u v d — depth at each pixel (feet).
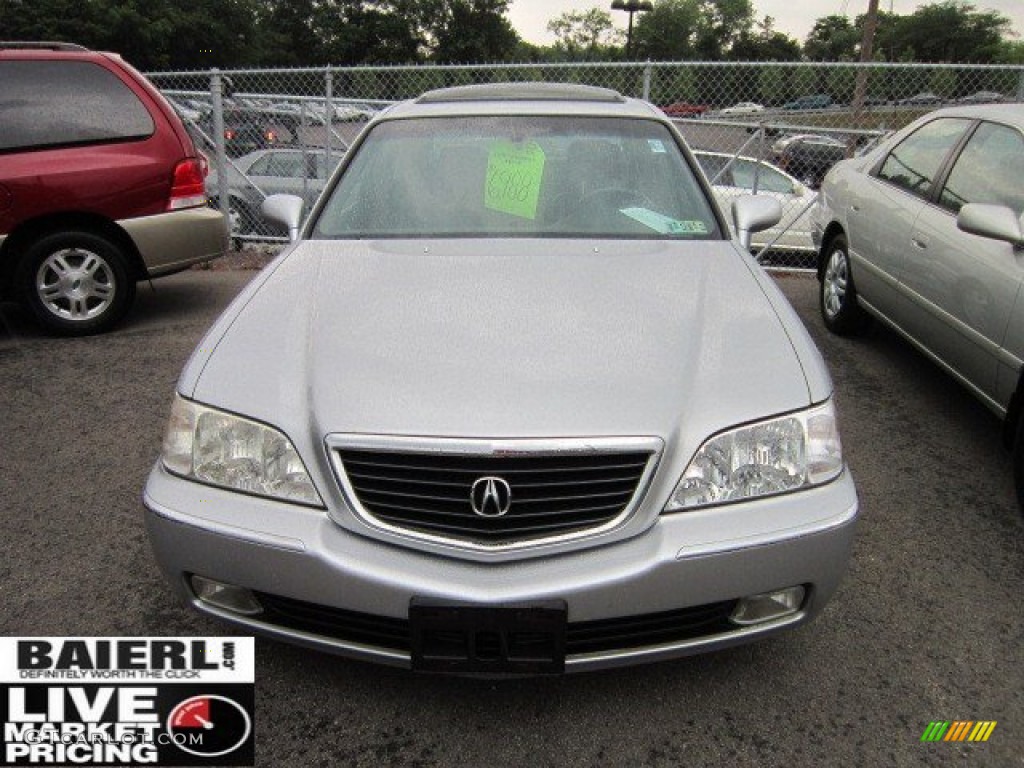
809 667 7.86
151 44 153.79
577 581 6.22
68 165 16.92
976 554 9.85
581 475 6.39
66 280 17.65
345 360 7.13
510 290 8.25
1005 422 10.88
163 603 8.79
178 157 17.95
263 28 205.26
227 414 6.85
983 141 13.34
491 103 11.68
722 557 6.37
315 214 10.39
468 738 7.00
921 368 16.33
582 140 10.91
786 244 25.77
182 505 6.77
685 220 10.09
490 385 6.73
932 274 13.12
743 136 27.22
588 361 7.04
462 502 6.37
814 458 6.82
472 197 10.26
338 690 7.53
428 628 6.26
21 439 12.87
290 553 6.43
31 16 138.00
